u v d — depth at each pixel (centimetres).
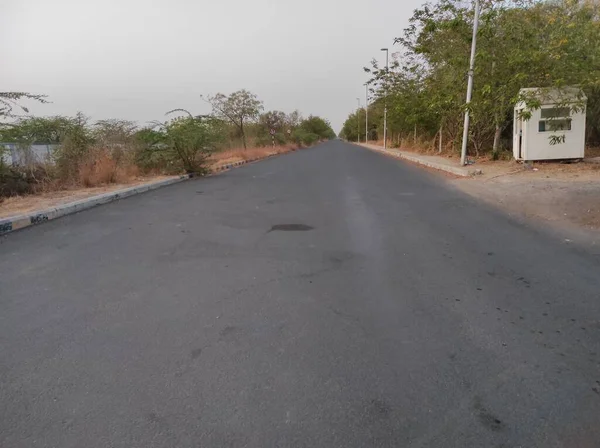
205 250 599
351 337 345
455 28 1639
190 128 1664
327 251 587
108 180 1362
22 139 1222
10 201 1003
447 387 279
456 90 1800
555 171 1272
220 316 385
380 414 254
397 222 762
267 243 633
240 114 3369
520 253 563
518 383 282
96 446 231
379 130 5400
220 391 277
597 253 552
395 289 445
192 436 238
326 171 1831
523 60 1442
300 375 294
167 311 397
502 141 1900
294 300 420
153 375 296
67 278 491
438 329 357
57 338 349
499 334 347
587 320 369
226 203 1001
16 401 269
